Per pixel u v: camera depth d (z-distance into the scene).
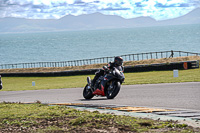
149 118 10.55
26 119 11.11
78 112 12.25
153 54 161.00
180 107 12.97
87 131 8.70
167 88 21.39
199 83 23.31
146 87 23.75
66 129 9.10
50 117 11.18
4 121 10.74
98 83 18.44
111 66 17.66
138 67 55.81
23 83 55.56
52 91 28.28
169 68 53.28
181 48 199.62
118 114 11.78
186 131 8.23
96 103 16.09
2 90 37.75
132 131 8.52
